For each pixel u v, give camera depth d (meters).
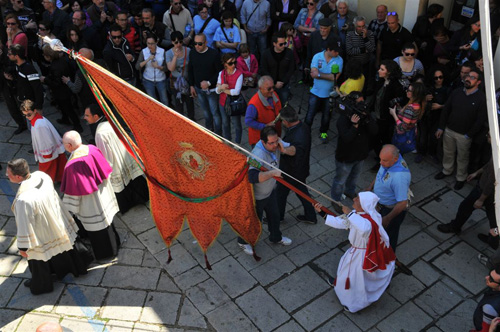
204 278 6.15
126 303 5.86
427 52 8.60
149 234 6.82
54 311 5.78
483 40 4.15
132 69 8.59
